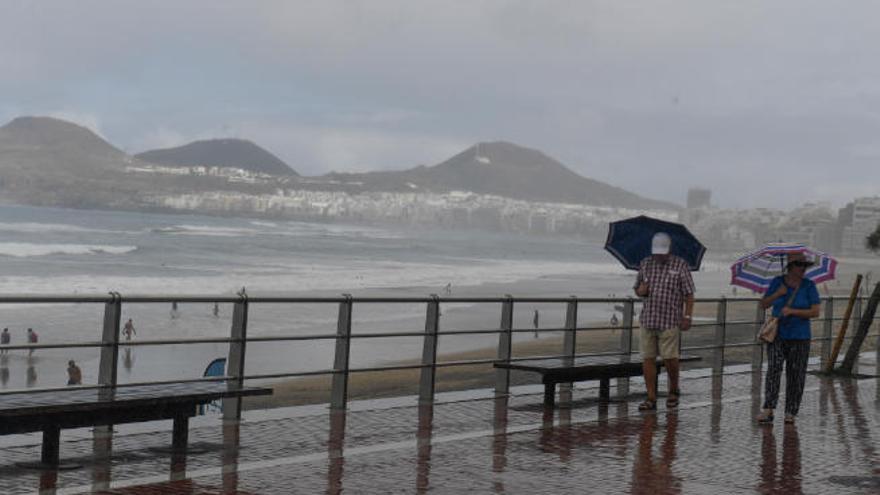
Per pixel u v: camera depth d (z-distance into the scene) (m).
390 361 33.06
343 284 80.50
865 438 11.60
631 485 8.31
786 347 12.41
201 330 46.47
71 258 92.69
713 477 8.84
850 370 18.39
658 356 14.07
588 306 75.06
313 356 33.75
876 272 162.12
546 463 9.13
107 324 8.98
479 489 7.91
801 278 12.41
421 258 148.00
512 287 88.25
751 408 13.71
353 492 7.61
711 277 133.00
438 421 11.23
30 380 28.92
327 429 10.37
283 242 166.25
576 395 14.03
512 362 13.20
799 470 9.41
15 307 53.44
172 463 8.36
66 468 7.99
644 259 13.27
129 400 8.25
